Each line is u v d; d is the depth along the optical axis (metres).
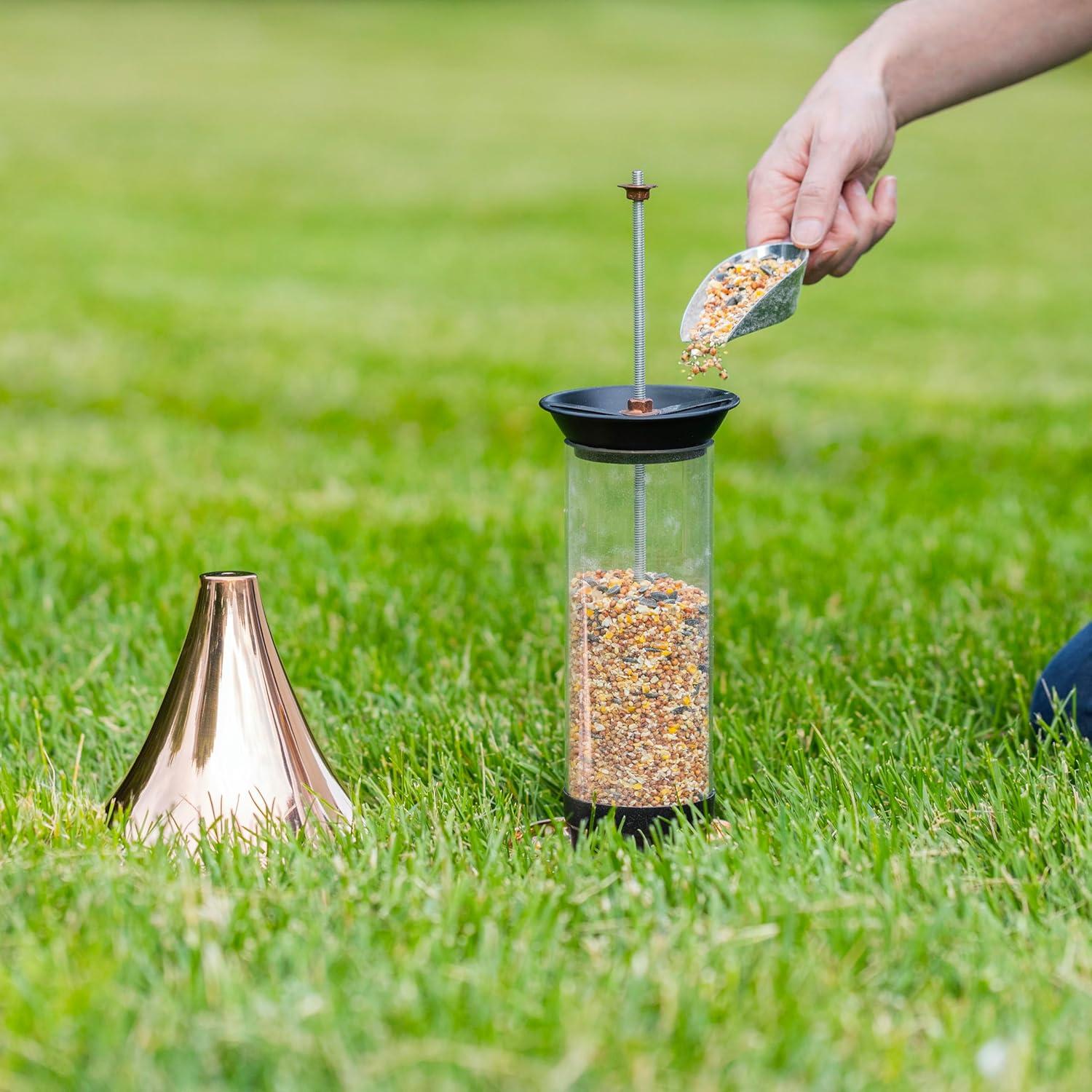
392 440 10.10
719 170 27.45
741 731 4.81
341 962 3.18
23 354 11.95
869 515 8.00
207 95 36.84
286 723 4.17
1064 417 10.47
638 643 4.08
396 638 5.91
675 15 67.19
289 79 41.44
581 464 4.04
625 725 4.12
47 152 26.19
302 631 5.90
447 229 20.97
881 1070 2.85
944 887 3.61
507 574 6.76
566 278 17.39
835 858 3.77
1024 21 4.67
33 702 5.00
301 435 10.10
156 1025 2.92
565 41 55.88
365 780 4.52
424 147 29.70
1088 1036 2.97
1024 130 35.41
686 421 3.82
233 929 3.35
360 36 54.47
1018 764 4.48
